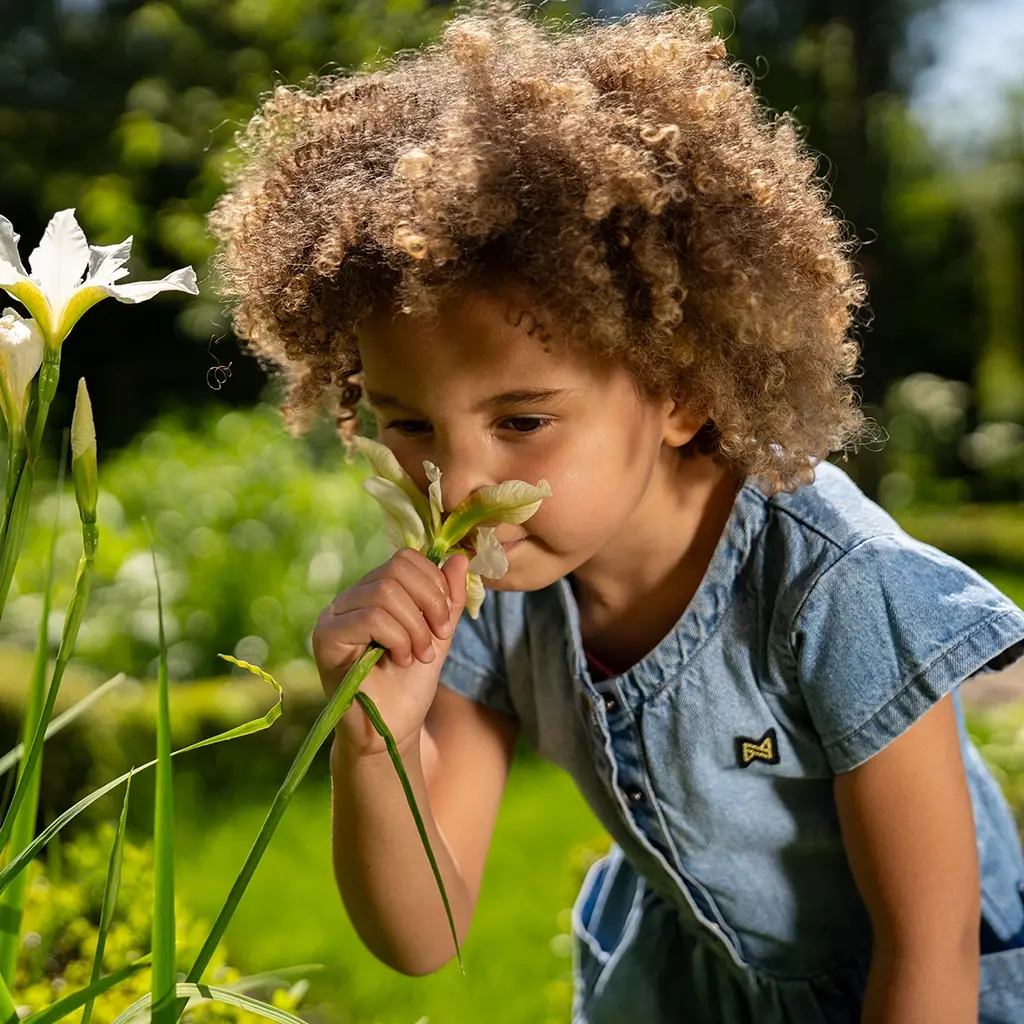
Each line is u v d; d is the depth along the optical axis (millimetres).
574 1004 1566
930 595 1138
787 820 1258
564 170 995
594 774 1349
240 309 1252
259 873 3012
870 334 8508
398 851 1163
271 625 4488
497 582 1057
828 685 1144
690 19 1248
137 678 4207
